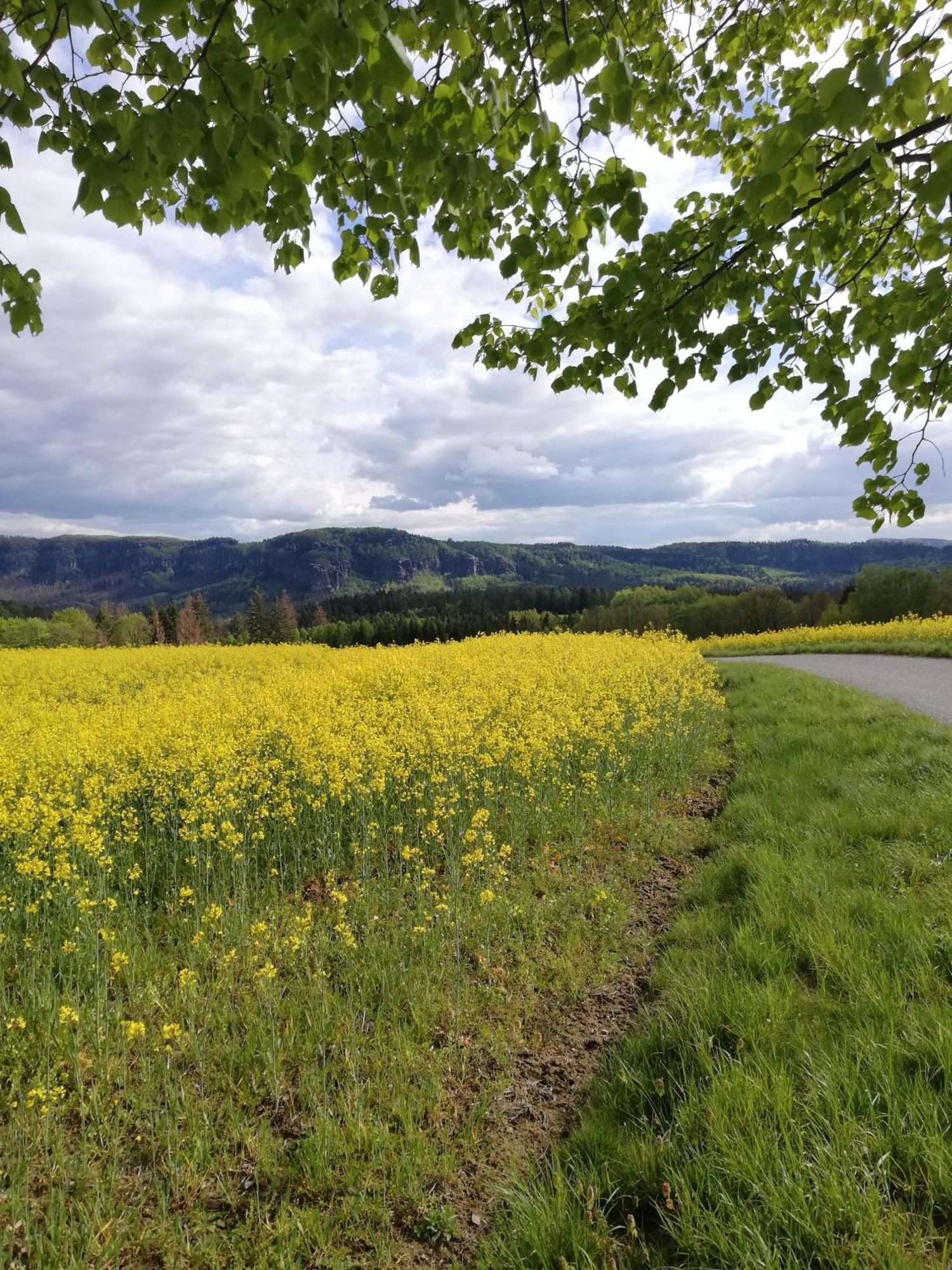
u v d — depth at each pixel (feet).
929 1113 8.81
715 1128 9.23
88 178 6.96
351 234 11.98
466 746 25.95
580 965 15.57
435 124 8.34
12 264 9.48
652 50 12.33
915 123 8.35
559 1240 8.51
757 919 14.92
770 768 27.40
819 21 14.43
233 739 27.76
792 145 7.04
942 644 70.59
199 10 8.56
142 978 14.98
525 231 12.45
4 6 8.25
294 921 16.93
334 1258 8.87
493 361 14.90
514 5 9.44
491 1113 11.47
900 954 12.47
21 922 17.13
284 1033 13.09
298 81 6.44
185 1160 10.23
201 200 9.59
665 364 12.21
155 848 20.83
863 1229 7.57
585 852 22.00
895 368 9.29
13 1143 10.43
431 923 17.19
